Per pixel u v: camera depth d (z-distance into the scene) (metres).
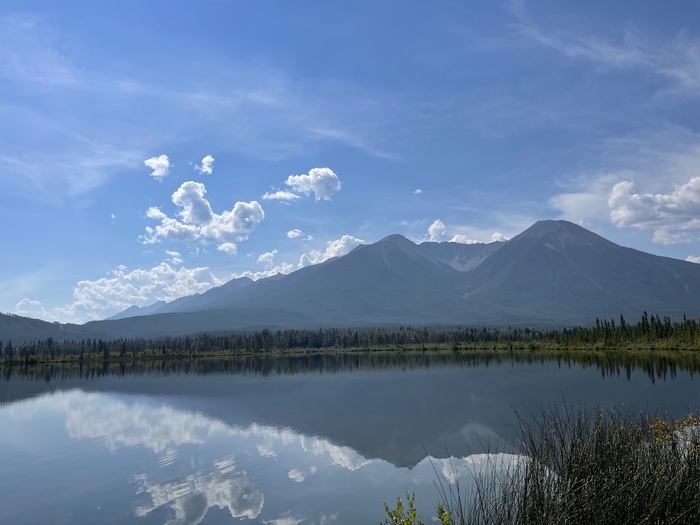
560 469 13.23
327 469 29.30
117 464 31.31
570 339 181.38
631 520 11.63
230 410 53.75
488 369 98.06
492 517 13.24
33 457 34.00
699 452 14.03
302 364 146.00
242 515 22.30
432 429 40.03
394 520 11.72
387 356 180.50
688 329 140.00
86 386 87.69
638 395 48.84
